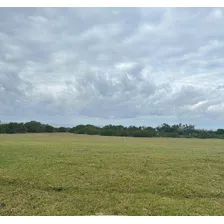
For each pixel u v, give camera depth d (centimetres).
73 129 8550
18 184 1236
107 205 1011
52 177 1332
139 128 8038
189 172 1480
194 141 4766
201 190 1187
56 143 3180
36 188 1195
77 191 1165
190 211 963
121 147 2633
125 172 1455
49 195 1113
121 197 1091
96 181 1289
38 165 1569
